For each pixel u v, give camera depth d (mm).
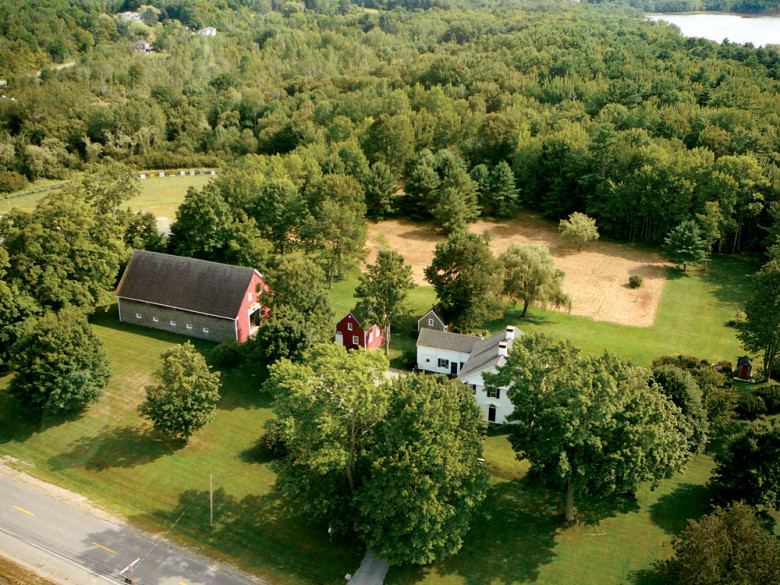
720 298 86000
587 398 40719
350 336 68500
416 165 118188
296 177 106812
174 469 50906
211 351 66250
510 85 146000
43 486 48750
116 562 41812
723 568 35625
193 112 155625
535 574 41188
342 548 43469
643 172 101000
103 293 73125
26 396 55719
